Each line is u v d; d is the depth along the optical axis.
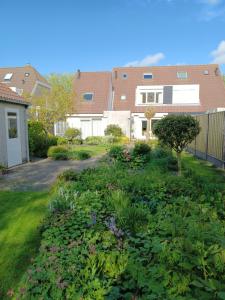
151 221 3.62
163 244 2.80
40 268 2.69
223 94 26.03
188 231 3.04
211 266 2.49
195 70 28.03
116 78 28.69
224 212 4.08
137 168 8.52
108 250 2.93
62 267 2.64
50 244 3.15
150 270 2.46
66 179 6.61
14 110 10.37
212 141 10.66
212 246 2.66
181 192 5.04
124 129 24.23
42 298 2.33
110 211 4.07
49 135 16.25
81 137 24.48
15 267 3.20
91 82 27.47
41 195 6.09
